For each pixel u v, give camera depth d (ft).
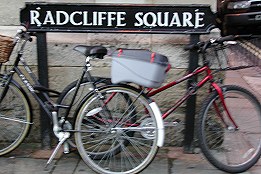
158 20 12.78
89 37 13.97
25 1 14.03
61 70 13.96
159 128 11.64
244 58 27.91
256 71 26.37
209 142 13.58
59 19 12.89
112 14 12.78
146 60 11.02
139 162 12.87
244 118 12.84
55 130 12.13
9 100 13.71
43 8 12.84
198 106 13.92
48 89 12.76
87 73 12.31
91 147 12.57
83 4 12.75
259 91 21.68
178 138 14.29
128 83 12.40
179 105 12.90
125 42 13.79
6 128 14.16
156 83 11.10
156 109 11.69
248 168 12.58
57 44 13.79
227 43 12.28
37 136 14.40
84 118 12.02
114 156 12.88
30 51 13.79
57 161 13.26
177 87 13.87
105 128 12.09
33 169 12.73
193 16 12.73
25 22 12.94
